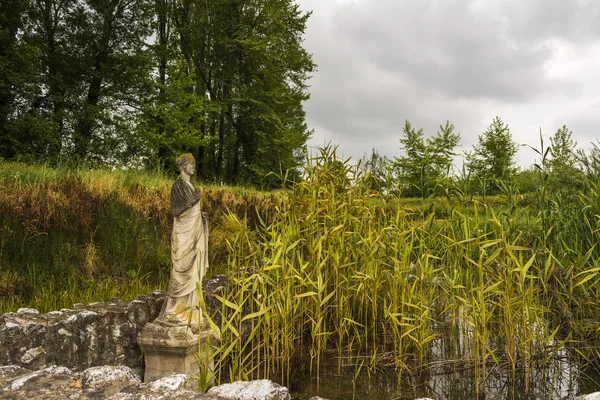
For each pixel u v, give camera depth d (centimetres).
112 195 977
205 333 545
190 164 566
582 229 674
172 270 554
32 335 445
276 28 3028
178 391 296
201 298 406
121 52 2334
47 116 2045
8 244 760
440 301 684
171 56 2667
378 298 696
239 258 615
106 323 521
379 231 675
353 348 652
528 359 520
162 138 2275
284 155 3136
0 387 310
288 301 544
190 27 2909
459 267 623
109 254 885
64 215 859
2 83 1734
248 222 1172
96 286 784
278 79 3130
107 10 2244
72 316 488
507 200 652
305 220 634
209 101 2906
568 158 924
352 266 667
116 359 528
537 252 619
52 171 1107
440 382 544
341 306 596
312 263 628
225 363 577
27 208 813
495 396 500
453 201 679
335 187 703
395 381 546
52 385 310
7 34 1784
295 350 630
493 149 2441
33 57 1855
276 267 505
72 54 2231
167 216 1061
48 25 2212
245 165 3108
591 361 553
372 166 736
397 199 702
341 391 515
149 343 528
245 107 3050
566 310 594
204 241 574
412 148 2553
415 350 598
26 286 717
